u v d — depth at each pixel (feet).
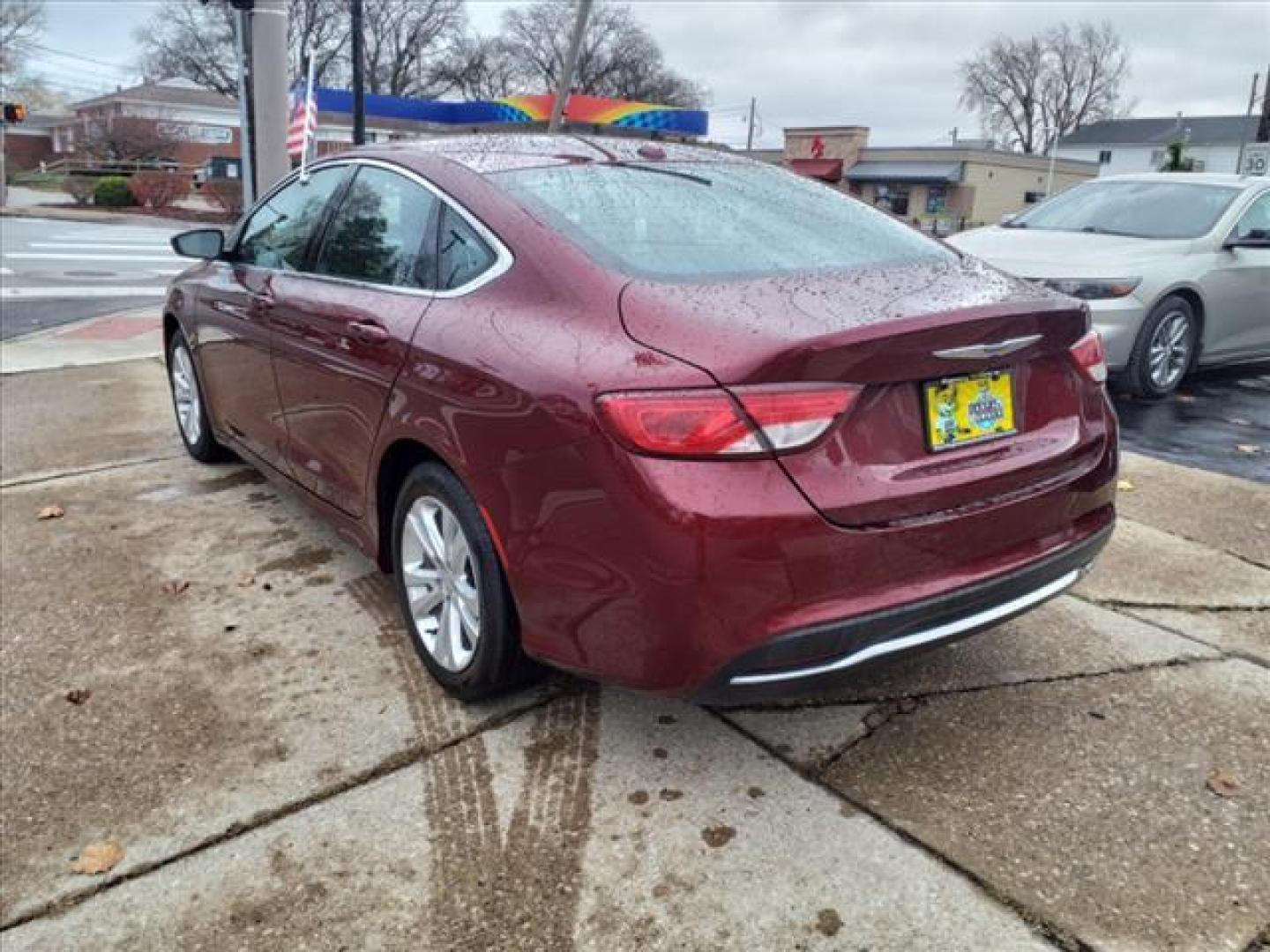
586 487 7.41
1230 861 7.53
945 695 9.76
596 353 7.61
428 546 9.57
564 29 202.69
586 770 8.63
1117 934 6.84
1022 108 260.62
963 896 7.18
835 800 8.22
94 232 79.56
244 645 10.75
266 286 12.64
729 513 6.95
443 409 8.75
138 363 26.23
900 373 7.47
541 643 8.13
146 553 13.17
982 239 24.17
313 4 178.60
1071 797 8.25
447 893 7.26
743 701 7.48
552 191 9.50
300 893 7.28
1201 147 240.32
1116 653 10.59
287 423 12.33
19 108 98.99
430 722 9.34
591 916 7.04
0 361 26.40
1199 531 14.19
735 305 7.66
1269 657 10.57
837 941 6.81
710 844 7.71
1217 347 23.43
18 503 15.02
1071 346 8.89
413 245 10.14
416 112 104.68
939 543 7.70
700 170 10.79
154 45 200.13
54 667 10.28
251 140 30.12
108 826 7.98
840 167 164.04
